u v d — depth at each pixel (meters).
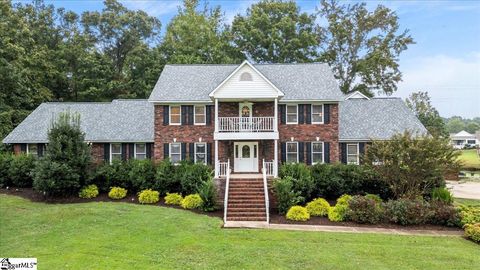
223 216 19.73
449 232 17.38
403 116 28.88
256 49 46.31
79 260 12.02
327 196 22.81
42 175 22.11
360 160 23.88
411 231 17.45
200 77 28.55
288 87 27.11
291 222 18.81
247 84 24.52
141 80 45.62
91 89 43.28
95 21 49.12
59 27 48.88
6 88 34.31
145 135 27.80
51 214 18.41
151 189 23.12
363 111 29.62
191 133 26.52
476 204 24.05
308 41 45.16
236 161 26.39
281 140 26.34
